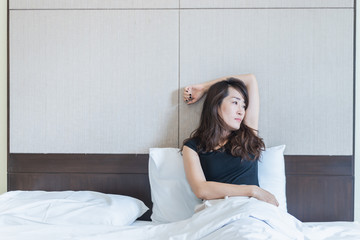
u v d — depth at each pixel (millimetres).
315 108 2035
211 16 2041
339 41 2021
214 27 2043
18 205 1662
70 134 2082
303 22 2025
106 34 2064
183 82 2057
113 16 2059
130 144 2074
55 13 2070
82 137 2080
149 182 2064
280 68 2035
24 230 1429
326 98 2033
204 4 2039
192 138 1900
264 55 2035
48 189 2082
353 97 2029
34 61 2080
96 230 1441
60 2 2064
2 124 2152
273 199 1673
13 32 2078
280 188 1878
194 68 2053
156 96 2066
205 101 1929
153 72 2062
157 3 2051
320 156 2037
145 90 2068
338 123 2035
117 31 2061
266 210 1431
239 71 2043
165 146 2070
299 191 2037
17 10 2074
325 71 2027
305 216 2035
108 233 1392
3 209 1637
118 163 2076
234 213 1375
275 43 2029
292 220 1522
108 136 2078
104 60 2068
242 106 1875
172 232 1408
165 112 2068
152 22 2055
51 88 2080
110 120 2076
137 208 1857
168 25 2051
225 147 1844
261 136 2045
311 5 2020
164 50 2059
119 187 2072
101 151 2080
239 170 1795
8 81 2098
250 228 1273
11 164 2096
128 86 2070
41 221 1592
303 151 2043
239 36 2037
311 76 2029
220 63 2045
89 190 2074
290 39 2029
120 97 2072
